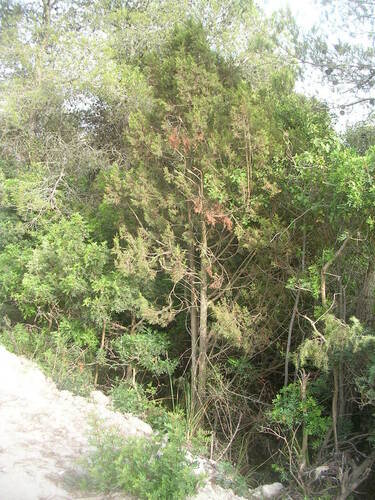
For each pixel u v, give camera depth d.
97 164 11.78
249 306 7.77
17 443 4.84
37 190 10.47
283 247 6.94
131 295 7.89
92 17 15.17
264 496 5.95
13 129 12.45
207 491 4.93
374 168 5.75
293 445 6.69
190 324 8.55
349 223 6.32
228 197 7.11
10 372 6.65
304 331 7.34
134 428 6.05
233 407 7.72
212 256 7.63
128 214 8.30
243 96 6.98
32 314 9.00
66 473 4.39
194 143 7.23
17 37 13.79
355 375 6.09
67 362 7.76
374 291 6.57
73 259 8.12
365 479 6.45
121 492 4.16
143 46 13.95
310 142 6.84
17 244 10.06
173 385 8.72
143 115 8.12
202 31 8.04
